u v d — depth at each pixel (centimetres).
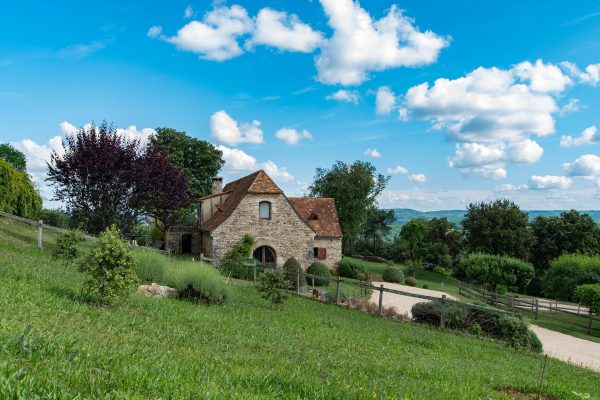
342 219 6388
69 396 349
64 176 2633
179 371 511
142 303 1101
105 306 966
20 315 655
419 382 769
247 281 2716
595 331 2764
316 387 551
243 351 800
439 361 1106
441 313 1973
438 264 6462
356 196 6372
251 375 566
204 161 5234
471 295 3841
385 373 805
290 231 3528
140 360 522
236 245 3384
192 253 4084
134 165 2820
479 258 4200
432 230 7175
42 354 462
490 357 1372
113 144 2705
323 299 2405
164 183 3116
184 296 1472
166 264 1756
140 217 3962
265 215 3506
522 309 3344
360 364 861
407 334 1575
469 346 1554
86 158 2605
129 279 1005
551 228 6025
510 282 4000
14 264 1179
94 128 2697
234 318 1196
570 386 970
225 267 2973
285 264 3356
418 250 6831
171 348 695
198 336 841
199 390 424
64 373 401
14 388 336
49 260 1658
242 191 3653
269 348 877
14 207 2709
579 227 5878
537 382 926
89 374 414
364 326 1593
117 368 455
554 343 2239
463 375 928
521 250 5656
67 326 667
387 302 2997
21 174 2852
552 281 3725
